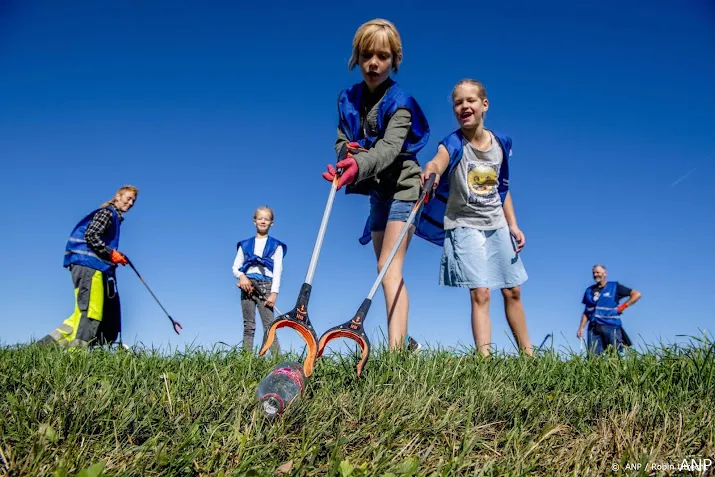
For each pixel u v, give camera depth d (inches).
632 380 123.2
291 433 96.9
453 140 184.4
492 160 186.1
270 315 304.3
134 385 116.3
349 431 98.6
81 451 83.2
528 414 106.1
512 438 97.2
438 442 96.8
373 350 140.3
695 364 124.7
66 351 164.9
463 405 109.1
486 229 186.7
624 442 95.6
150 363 137.9
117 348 168.4
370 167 146.4
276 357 152.9
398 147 159.6
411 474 82.4
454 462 86.2
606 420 105.7
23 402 97.3
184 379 121.1
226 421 98.9
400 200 170.1
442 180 189.6
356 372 125.6
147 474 80.6
